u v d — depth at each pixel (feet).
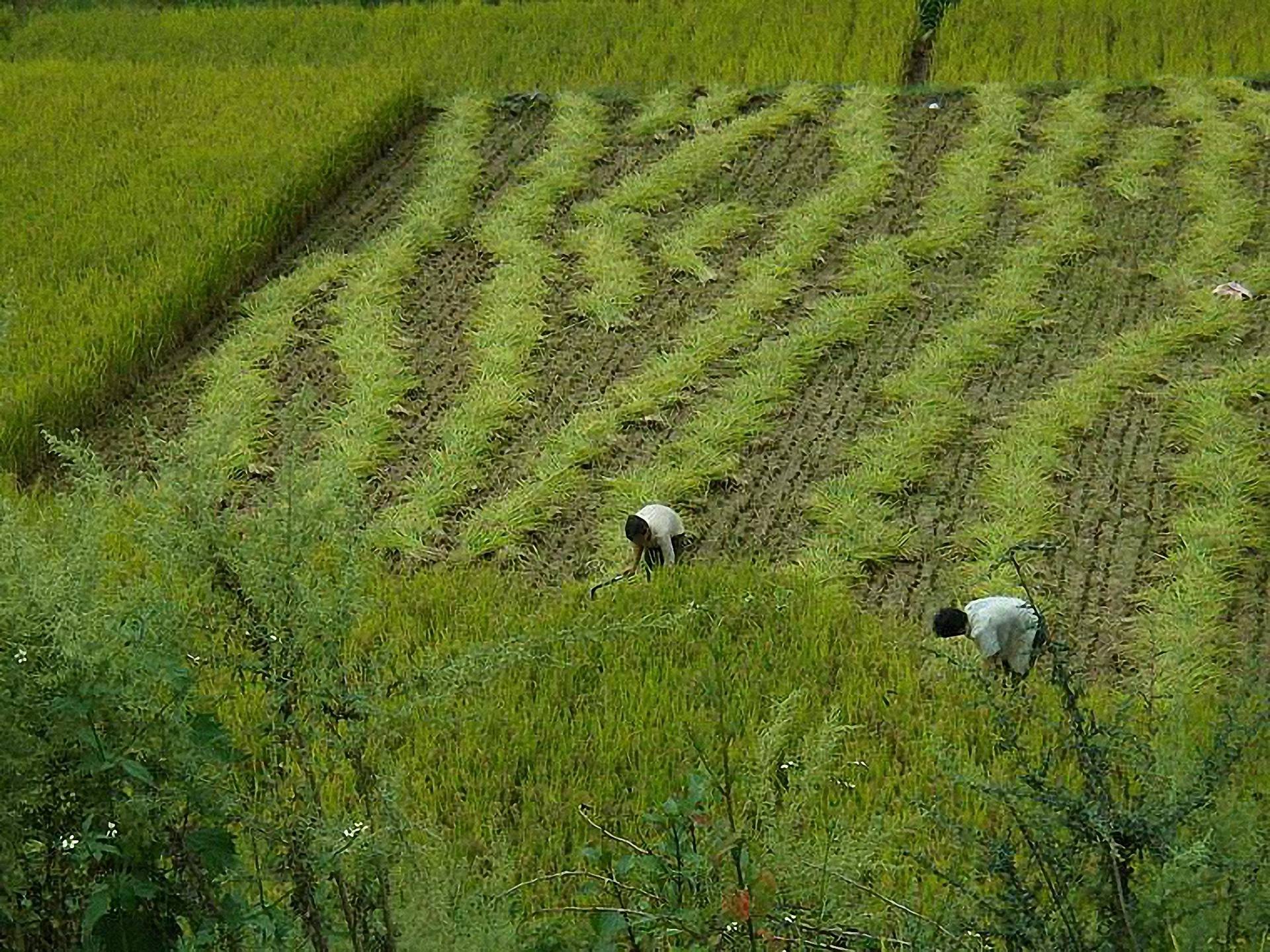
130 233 78.33
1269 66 93.09
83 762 14.80
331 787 30.14
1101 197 80.79
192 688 16.76
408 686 17.34
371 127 90.53
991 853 18.28
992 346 67.05
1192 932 17.11
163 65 103.50
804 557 53.36
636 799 36.81
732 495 58.80
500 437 63.72
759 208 82.17
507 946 18.25
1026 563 51.60
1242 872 17.57
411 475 61.72
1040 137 86.84
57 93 98.63
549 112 95.30
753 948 16.84
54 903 15.89
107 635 15.29
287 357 70.95
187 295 73.00
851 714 41.01
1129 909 17.08
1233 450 57.31
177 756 15.42
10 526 15.81
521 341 70.23
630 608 47.83
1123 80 92.73
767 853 19.04
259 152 86.22
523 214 81.92
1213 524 52.95
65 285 73.92
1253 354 65.77
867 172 83.25
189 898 16.02
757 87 95.81
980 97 90.68
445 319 74.08
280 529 16.17
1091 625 49.26
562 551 56.13
